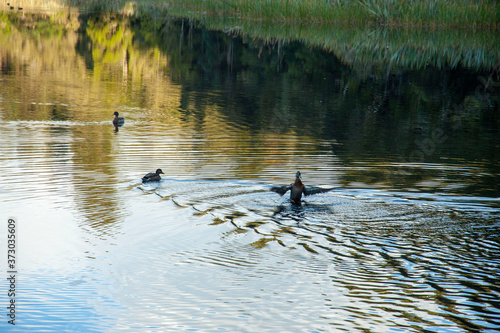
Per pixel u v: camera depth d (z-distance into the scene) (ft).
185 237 33.17
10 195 40.34
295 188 38.99
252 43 157.07
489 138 65.26
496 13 156.97
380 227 34.83
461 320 24.36
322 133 66.74
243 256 30.55
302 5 176.35
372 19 166.09
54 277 28.22
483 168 50.57
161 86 100.78
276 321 24.52
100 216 36.45
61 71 111.75
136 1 267.59
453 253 30.91
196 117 75.46
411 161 53.06
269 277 28.25
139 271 28.86
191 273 28.63
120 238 32.96
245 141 61.11
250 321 24.56
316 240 32.76
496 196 41.70
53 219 35.81
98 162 50.47
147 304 25.82
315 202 39.83
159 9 241.14
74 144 57.57
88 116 73.36
